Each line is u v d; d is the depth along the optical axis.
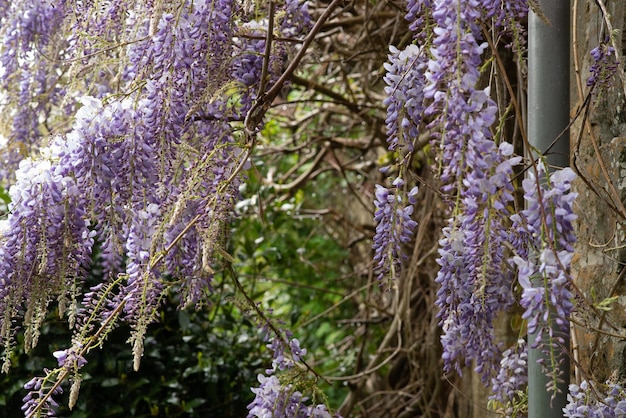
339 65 3.15
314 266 4.08
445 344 1.52
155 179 1.59
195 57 1.55
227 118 1.69
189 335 3.10
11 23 2.00
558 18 1.41
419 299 3.23
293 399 1.67
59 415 2.81
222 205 1.50
